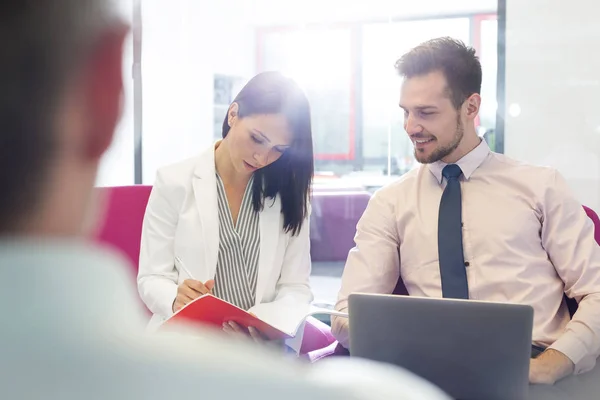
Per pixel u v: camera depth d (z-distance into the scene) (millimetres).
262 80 2021
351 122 6531
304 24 6398
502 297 2043
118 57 303
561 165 3842
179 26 5332
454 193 2123
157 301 1926
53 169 294
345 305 2090
